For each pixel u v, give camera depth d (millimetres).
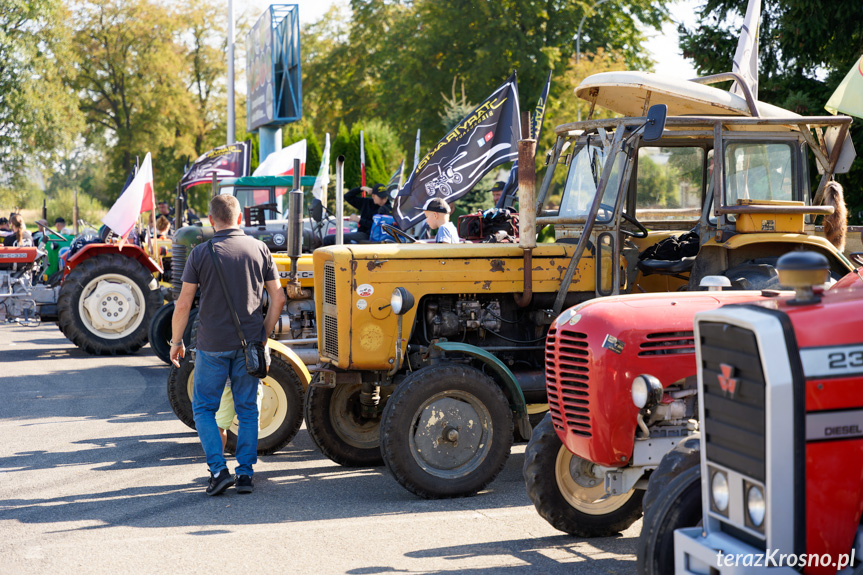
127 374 10812
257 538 4727
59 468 6352
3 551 4527
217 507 5359
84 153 60375
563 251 5988
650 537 3334
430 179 10180
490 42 32344
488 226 8359
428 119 33938
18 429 7707
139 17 53406
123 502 5473
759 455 2816
